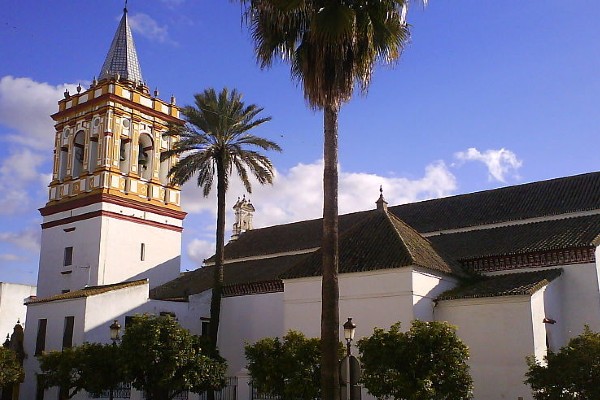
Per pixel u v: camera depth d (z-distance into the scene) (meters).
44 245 45.59
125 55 47.81
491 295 26.03
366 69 17.69
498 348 25.53
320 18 17.02
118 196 43.25
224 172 32.06
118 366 25.48
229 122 32.19
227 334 37.12
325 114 18.20
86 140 45.09
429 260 27.94
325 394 16.81
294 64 18.42
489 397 25.31
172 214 46.81
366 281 27.25
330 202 17.81
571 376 19.89
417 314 25.92
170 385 25.47
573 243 27.98
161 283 45.00
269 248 43.03
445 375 19.50
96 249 41.81
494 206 36.78
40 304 35.34
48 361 28.17
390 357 19.80
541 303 26.17
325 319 17.25
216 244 31.53
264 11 17.86
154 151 46.47
